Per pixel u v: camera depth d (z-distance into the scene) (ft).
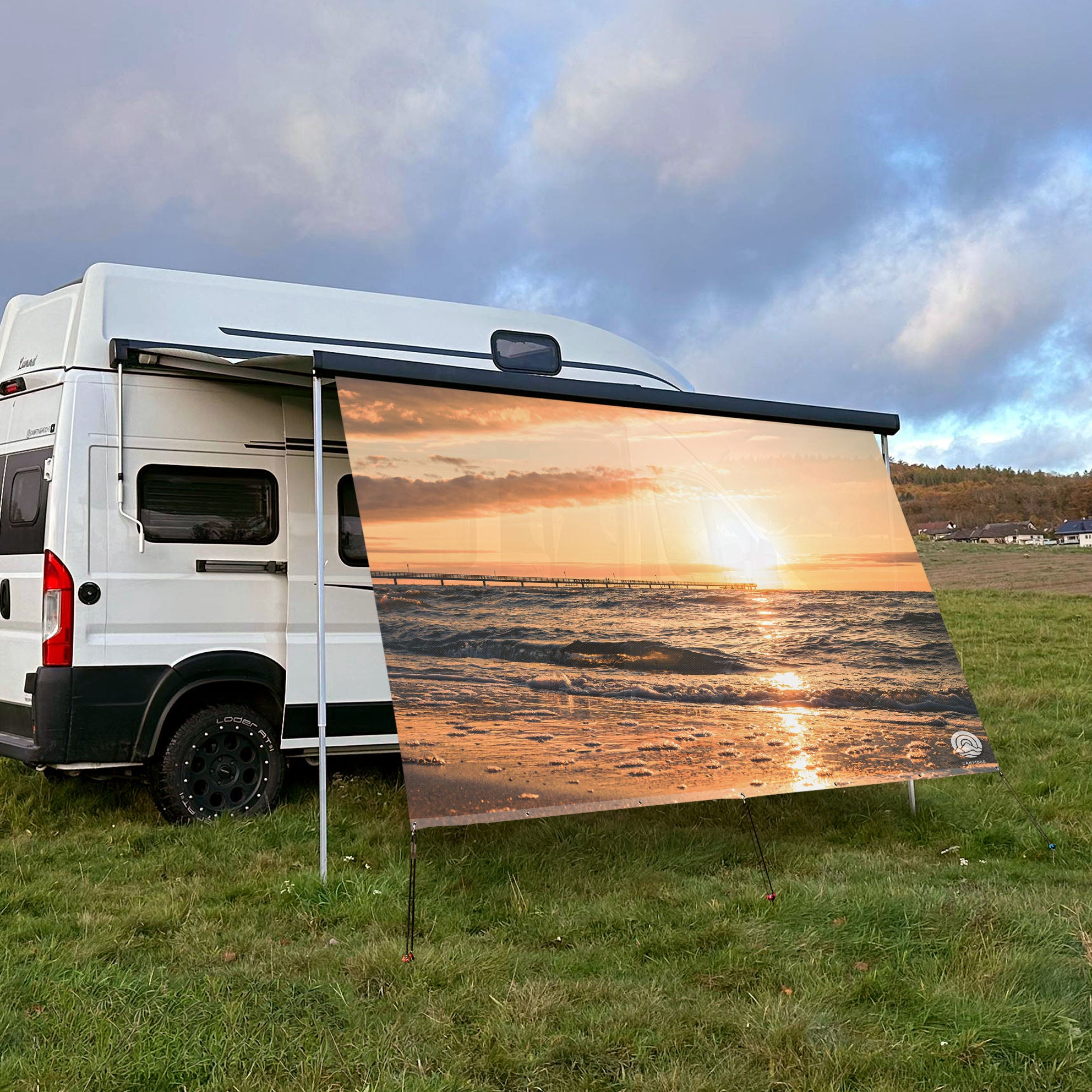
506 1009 11.68
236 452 20.21
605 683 16.98
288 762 21.89
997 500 368.68
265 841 18.43
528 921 14.73
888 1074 10.52
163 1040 10.68
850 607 19.93
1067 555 145.48
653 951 13.78
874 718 19.06
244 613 20.11
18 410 20.06
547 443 17.88
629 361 24.59
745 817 20.57
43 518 18.84
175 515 19.56
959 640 48.21
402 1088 10.02
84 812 20.21
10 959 12.96
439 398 17.07
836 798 21.91
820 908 14.94
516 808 15.35
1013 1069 10.71
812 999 12.18
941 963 13.07
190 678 19.36
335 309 21.34
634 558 18.12
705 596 18.40
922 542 206.80
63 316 19.65
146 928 14.40
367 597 21.38
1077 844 19.12
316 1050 10.74
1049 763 24.66
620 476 18.42
